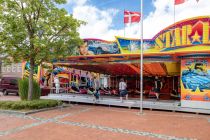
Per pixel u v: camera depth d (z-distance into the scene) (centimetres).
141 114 1214
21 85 1500
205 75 1272
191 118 1115
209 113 1221
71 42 1423
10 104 1266
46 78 2355
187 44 1284
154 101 1560
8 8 1284
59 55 1414
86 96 1841
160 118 1107
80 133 798
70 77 2431
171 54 1305
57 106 1431
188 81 1315
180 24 1309
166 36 1363
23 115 1141
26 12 1287
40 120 1020
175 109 1323
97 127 893
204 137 760
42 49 1337
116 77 2731
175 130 855
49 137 743
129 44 1484
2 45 1316
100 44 1574
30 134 776
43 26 1331
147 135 780
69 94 1975
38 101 1338
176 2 1398
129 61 1570
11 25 1252
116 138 739
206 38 1235
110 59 1642
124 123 976
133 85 2609
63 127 887
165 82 2383
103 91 2094
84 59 1688
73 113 1228
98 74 2780
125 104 1485
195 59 1303
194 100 1291
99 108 1451
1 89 2477
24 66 2422
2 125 909
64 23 1359
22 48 1332
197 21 1258
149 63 1605
